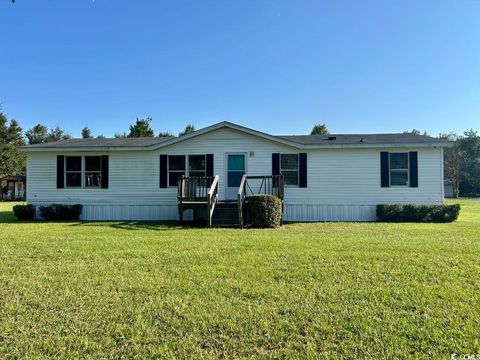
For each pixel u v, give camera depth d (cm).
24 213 1362
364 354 271
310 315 341
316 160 1346
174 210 1373
